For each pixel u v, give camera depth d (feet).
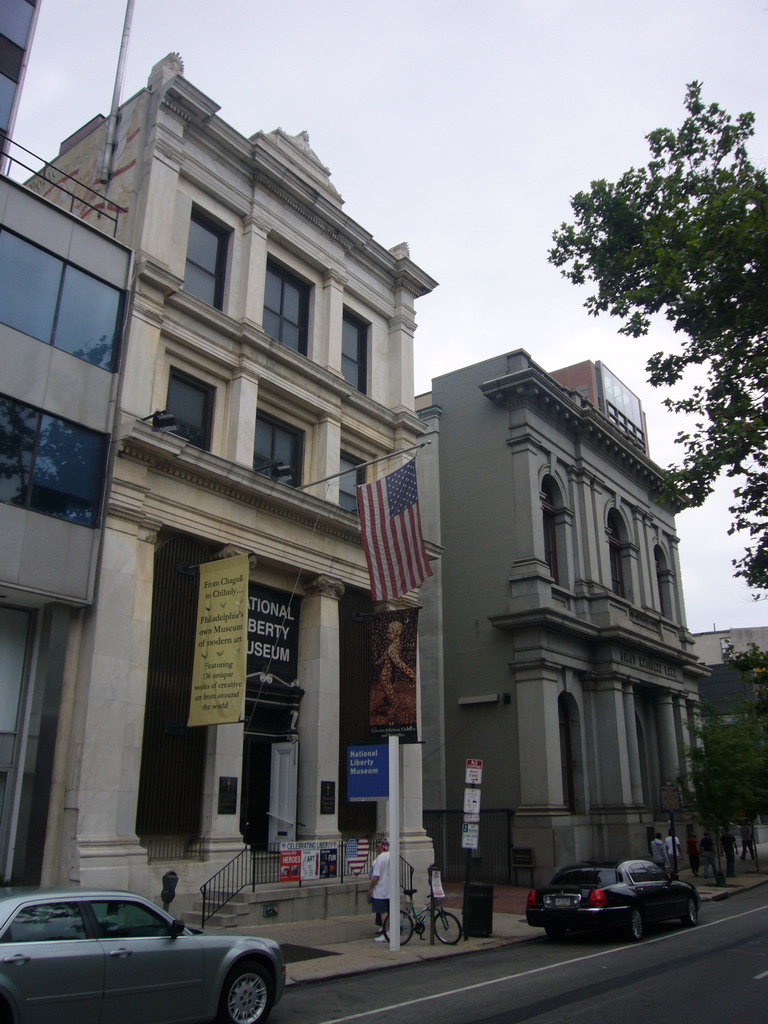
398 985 38.86
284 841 63.41
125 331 58.29
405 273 88.94
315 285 78.95
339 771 69.36
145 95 66.49
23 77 64.90
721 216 43.27
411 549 59.31
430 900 51.88
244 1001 29.89
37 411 51.70
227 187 70.44
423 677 101.14
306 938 50.37
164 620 57.52
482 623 99.04
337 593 71.51
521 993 36.50
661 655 115.65
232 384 67.31
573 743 98.58
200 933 29.78
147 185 62.75
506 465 102.99
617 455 120.37
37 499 50.65
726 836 99.91
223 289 69.97
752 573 44.16
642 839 97.91
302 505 67.51
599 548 111.24
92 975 25.55
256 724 65.67
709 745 103.55
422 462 109.91
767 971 41.22
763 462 42.75
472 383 109.50
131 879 49.73
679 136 47.65
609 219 48.88
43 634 51.62
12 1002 23.62
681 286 43.34
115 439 55.62
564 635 98.37
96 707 50.62
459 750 96.63
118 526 54.49
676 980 39.09
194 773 57.00
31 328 52.31
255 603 67.05
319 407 74.49
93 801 49.21
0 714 50.26
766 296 42.73
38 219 53.98
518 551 98.78
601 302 49.11
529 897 55.72
